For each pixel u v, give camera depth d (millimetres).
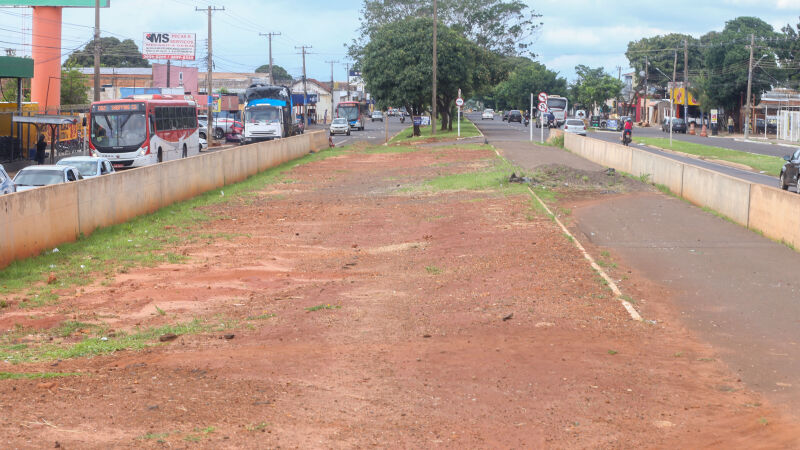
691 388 7820
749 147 56469
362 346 9445
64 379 7926
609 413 7078
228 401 7270
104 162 25578
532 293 11891
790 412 7172
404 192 27969
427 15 77688
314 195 28156
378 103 66188
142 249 17203
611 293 12070
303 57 98062
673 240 17047
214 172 30031
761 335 9914
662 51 114688
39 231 16359
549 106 90938
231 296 12812
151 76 100062
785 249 15828
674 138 69250
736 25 106812
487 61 77062
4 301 12172
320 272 14672
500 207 22250
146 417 6707
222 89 103938
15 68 41125
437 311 11102
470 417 6949
